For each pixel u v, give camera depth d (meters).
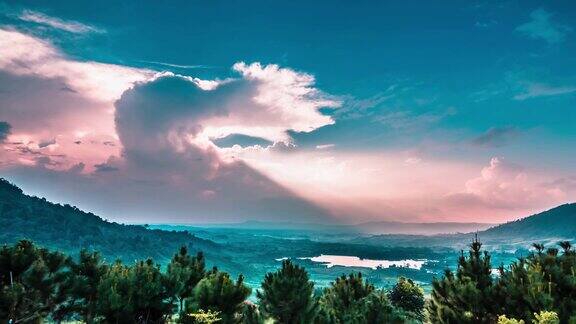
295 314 22.22
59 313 27.78
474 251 24.78
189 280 27.91
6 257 25.06
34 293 25.09
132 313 23.66
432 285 24.44
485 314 21.22
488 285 23.09
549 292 18.44
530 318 17.66
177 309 26.59
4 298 22.94
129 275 25.50
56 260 28.17
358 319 21.02
